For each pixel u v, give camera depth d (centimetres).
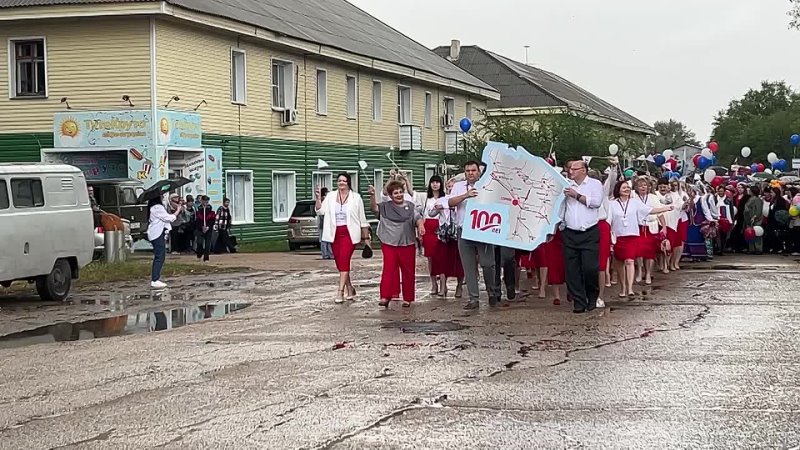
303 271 2203
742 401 782
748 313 1322
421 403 787
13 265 1506
